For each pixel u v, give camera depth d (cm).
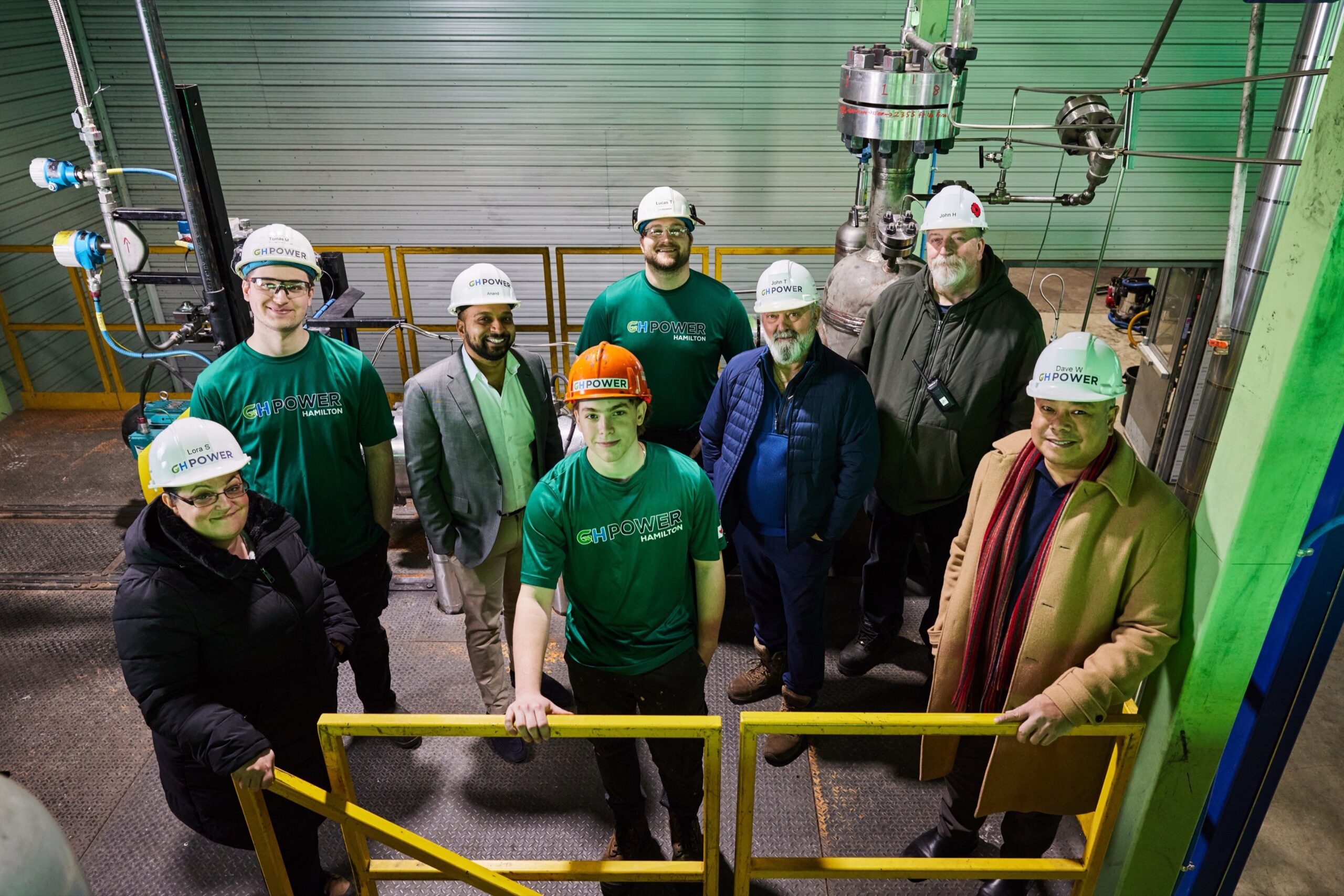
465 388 280
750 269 624
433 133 577
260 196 598
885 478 310
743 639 386
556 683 362
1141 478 196
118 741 337
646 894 276
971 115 538
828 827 297
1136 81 348
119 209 353
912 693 352
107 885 280
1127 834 228
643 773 320
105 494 498
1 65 550
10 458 536
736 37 547
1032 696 212
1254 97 319
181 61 561
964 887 280
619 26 545
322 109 571
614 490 219
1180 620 199
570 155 583
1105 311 795
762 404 281
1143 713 219
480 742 334
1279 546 181
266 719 224
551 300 575
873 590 347
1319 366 162
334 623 252
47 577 429
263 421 273
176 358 672
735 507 304
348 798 212
